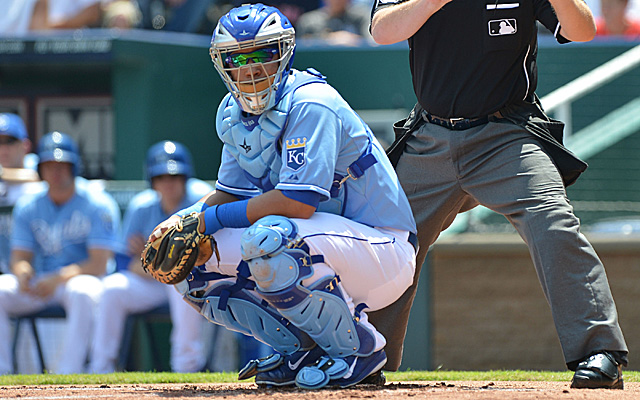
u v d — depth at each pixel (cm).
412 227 1170
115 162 3297
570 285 1185
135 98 3284
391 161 1336
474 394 1030
